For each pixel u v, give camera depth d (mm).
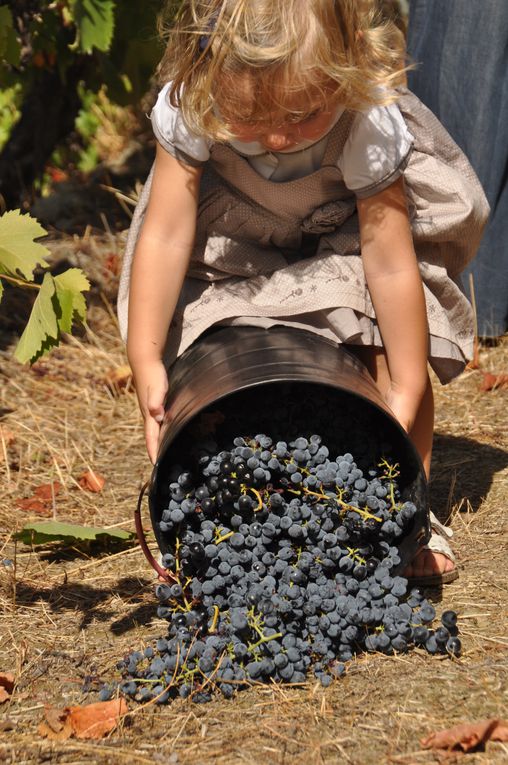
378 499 1997
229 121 2053
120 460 3260
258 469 1929
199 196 2410
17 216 2350
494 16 3498
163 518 1994
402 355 2289
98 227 5316
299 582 1948
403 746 1724
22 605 2332
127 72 4695
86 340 4230
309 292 2291
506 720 1777
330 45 1975
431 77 3631
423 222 2426
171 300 2312
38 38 4484
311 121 2062
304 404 2086
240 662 1923
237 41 1931
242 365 2047
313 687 1901
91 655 2094
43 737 1814
